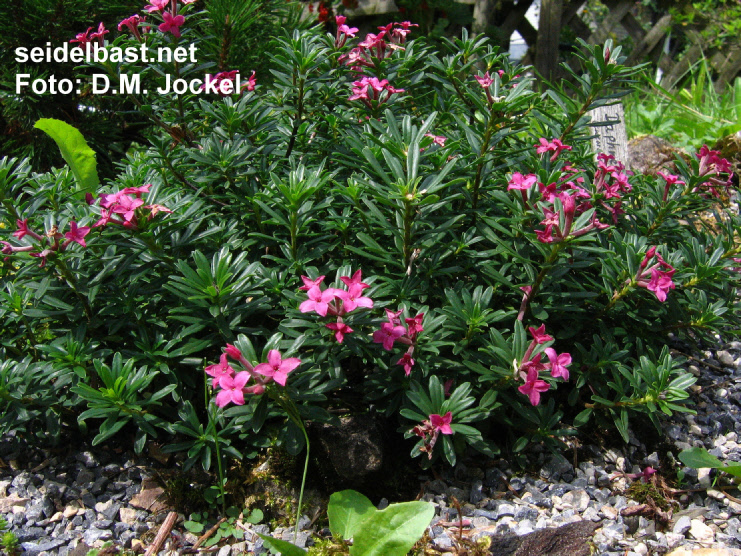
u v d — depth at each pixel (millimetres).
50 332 391
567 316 385
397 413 369
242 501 350
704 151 412
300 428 328
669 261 388
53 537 331
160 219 334
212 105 413
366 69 437
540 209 344
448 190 378
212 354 368
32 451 377
